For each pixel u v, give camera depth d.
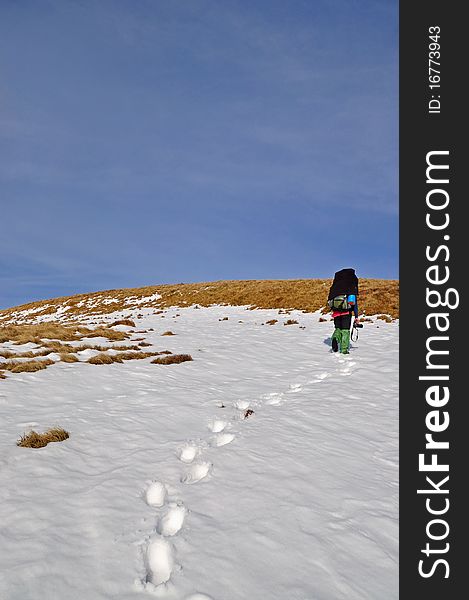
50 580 3.40
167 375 11.61
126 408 8.34
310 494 4.98
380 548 4.12
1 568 3.50
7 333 19.77
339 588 3.53
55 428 6.69
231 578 3.53
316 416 8.09
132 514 4.45
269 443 6.55
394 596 3.54
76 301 58.19
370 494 5.12
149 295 53.09
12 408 8.08
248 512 4.54
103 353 14.93
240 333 21.77
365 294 32.78
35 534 4.00
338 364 13.49
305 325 24.47
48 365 12.32
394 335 18.44
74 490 4.91
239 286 48.59
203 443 6.59
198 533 4.12
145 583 3.43
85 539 3.97
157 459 5.91
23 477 5.17
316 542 4.09
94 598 3.25
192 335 21.17
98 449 6.22
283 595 3.38
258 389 10.41
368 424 7.68
